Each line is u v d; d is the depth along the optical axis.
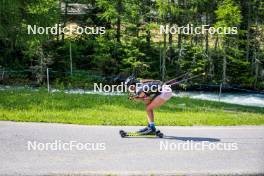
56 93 36.16
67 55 77.69
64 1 79.44
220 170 12.65
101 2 74.88
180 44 78.38
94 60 76.56
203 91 71.06
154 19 79.25
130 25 76.31
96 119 19.75
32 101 28.33
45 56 72.69
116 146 15.00
